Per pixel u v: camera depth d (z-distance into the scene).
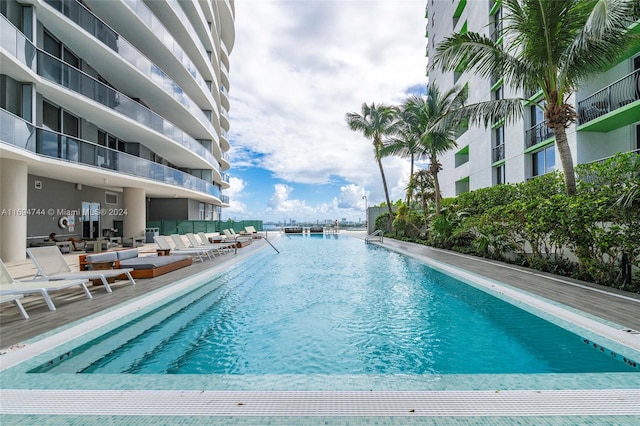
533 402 2.19
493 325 4.46
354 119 24.25
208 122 25.45
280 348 3.76
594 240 5.73
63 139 10.78
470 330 4.28
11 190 9.64
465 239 12.77
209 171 28.16
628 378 2.57
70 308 4.62
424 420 2.00
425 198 21.11
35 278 5.32
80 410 2.12
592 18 5.52
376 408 2.13
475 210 13.27
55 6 10.57
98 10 14.00
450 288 6.72
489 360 3.38
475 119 8.95
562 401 2.21
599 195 5.84
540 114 13.42
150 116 15.90
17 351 3.16
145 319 4.66
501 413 2.07
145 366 3.29
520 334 4.11
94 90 12.23
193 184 21.41
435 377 2.63
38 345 3.31
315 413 2.07
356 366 3.30
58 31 11.43
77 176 13.37
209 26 28.55
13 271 8.17
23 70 9.16
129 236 16.81
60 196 14.45
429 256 10.87
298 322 4.66
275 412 2.08
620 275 5.69
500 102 8.30
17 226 9.80
